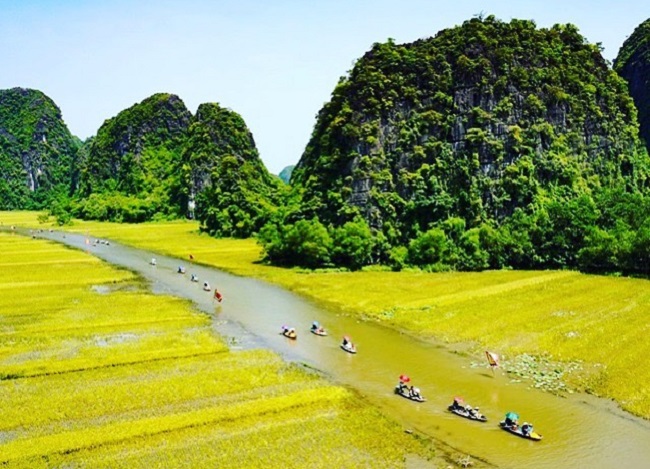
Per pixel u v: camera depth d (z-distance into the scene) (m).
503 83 141.62
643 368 58.97
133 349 66.88
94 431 46.03
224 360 63.47
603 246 110.44
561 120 146.12
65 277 114.62
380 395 54.38
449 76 143.25
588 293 92.31
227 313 86.00
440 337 72.69
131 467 41.19
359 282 108.56
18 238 187.50
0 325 76.88
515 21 154.62
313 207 136.62
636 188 153.88
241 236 191.38
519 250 118.44
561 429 47.56
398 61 145.75
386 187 133.25
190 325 78.12
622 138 156.50
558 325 74.94
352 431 46.81
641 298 87.69
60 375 58.50
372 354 66.62
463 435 46.50
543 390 55.62
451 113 140.38
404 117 140.38
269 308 89.62
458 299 91.06
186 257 147.62
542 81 147.62
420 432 46.97
